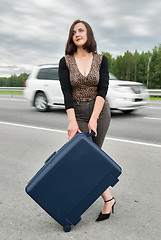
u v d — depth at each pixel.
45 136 5.62
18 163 3.81
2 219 2.32
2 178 3.25
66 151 1.95
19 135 5.72
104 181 2.01
